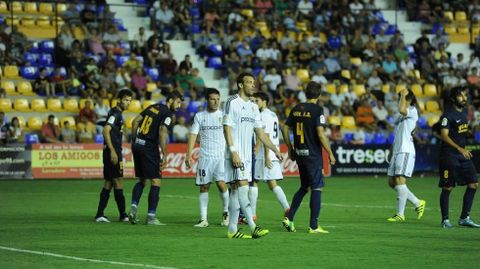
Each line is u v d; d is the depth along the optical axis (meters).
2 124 91.50
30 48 106.38
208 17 117.31
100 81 102.31
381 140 108.38
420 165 103.50
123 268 31.89
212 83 113.06
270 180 50.06
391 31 126.62
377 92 112.88
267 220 52.34
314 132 43.97
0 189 78.31
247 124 41.50
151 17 115.00
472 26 132.75
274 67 109.69
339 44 119.94
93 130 96.38
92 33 108.19
